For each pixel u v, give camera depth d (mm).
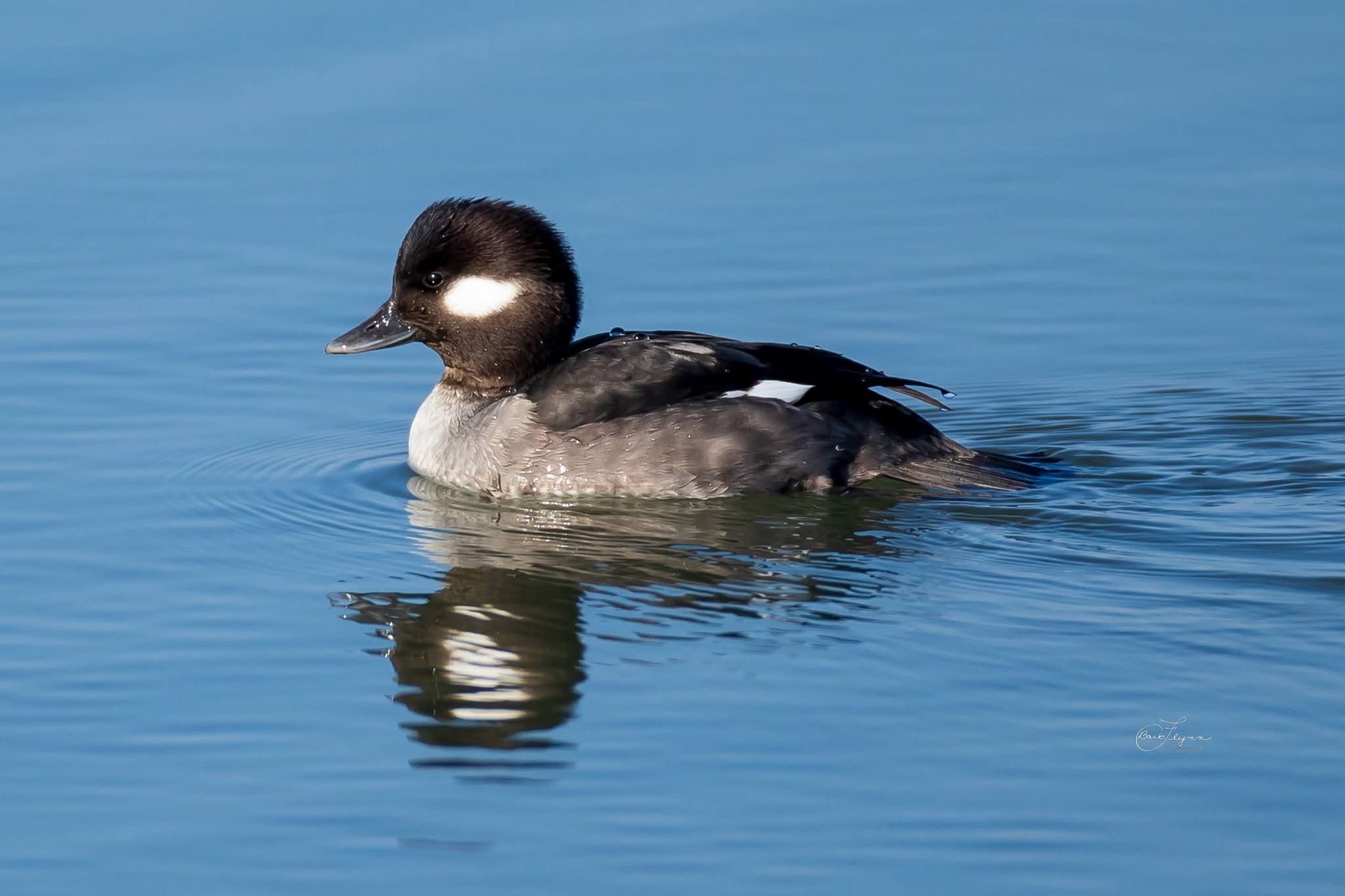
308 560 12875
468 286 14797
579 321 15312
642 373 14133
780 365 14211
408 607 11906
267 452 15477
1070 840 8836
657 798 9281
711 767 9562
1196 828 8914
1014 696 10289
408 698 10508
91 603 12047
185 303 18234
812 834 8930
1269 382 16891
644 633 11320
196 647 11297
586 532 13328
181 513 13906
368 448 15781
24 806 9359
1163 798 9172
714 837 8922
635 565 12570
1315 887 8406
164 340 17531
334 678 10805
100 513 13867
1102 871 8586
